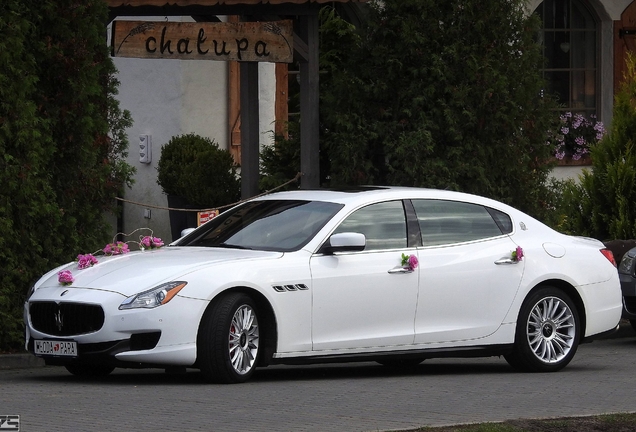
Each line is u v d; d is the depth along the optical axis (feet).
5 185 72.79
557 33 140.26
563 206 106.32
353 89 100.12
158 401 53.93
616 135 104.42
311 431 45.96
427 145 98.53
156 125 123.34
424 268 65.72
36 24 74.95
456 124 99.71
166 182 118.21
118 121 81.35
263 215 67.36
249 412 50.88
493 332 67.87
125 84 124.98
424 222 67.31
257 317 60.75
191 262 60.64
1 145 72.69
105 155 80.84
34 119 73.36
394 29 100.42
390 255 65.10
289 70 127.95
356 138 99.55
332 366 74.33
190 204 115.65
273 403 53.78
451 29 99.55
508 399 56.65
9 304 73.41
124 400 54.19
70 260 77.00
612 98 141.59
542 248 70.44
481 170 100.22
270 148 108.37
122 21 92.38
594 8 141.08
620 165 102.83
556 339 70.23
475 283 67.26
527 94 102.06
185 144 118.11
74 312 59.16
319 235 63.62
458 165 99.81
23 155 73.87
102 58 78.64
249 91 98.02
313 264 62.49
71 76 76.23
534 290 69.62
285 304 61.11
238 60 94.17
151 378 63.93
